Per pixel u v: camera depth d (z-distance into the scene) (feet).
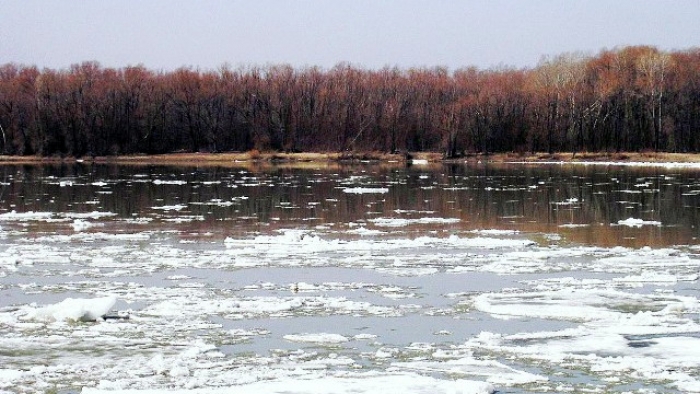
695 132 273.54
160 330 52.70
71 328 53.06
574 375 43.96
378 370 44.93
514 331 52.65
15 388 42.22
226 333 52.01
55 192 147.43
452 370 44.83
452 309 58.18
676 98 274.98
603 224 102.22
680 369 44.73
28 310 57.16
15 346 49.16
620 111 278.87
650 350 48.06
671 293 62.64
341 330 52.90
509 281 67.41
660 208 118.01
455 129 277.85
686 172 196.65
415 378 42.80
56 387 42.42
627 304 59.06
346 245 84.58
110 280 68.18
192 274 70.64
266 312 57.16
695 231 95.35
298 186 159.43
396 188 153.58
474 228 99.91
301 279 68.59
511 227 100.48
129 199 134.62
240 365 45.83
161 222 105.40
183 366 45.44
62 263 75.61
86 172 210.18
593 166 229.04
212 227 100.68
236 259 77.30
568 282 66.54
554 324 54.19
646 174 189.98
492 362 45.88
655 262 75.20
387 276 69.62
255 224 103.60
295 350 48.62
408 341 50.47
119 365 45.83
